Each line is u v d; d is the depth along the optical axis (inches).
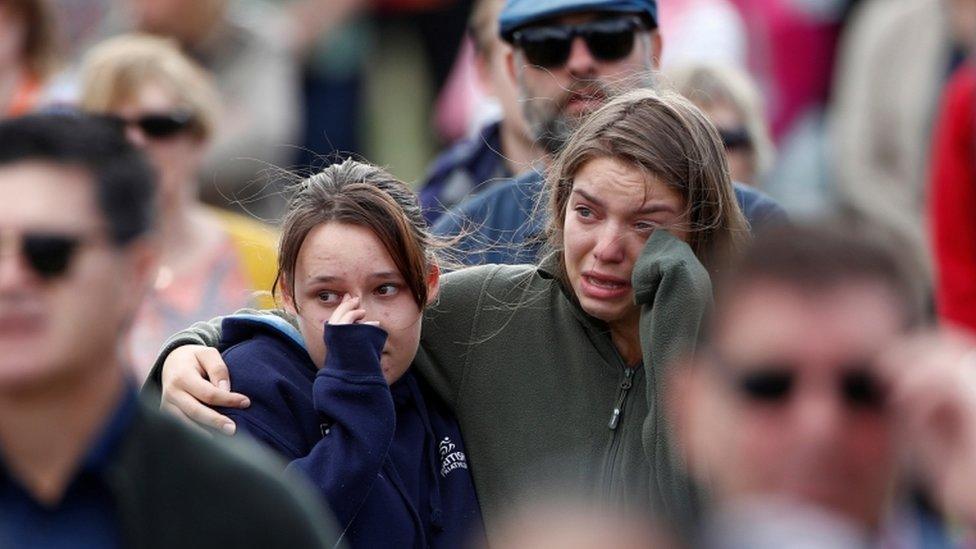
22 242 425.1
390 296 573.9
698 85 862.5
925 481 355.6
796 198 1246.9
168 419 437.7
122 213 433.1
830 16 1267.2
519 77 752.3
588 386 597.3
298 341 590.2
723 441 334.3
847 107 1203.2
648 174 573.6
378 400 553.6
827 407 330.0
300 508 439.2
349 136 1325.0
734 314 338.0
